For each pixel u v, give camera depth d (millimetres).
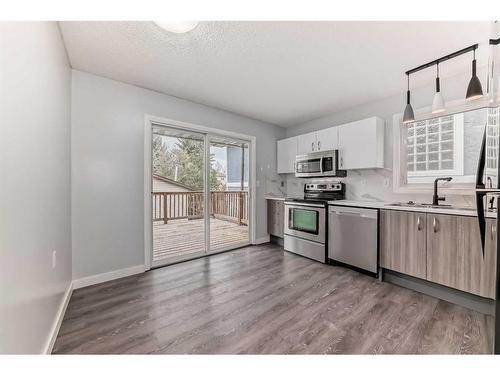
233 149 3959
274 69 2332
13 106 960
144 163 2795
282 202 3957
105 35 1801
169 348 1432
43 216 1360
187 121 3166
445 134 2635
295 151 4039
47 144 1459
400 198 2945
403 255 2312
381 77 2504
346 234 2830
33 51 1198
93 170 2432
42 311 1312
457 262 1950
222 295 2152
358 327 1653
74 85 2316
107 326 1665
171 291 2238
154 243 3428
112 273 2539
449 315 1822
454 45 1914
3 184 869
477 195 1262
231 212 4109
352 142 3180
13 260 949
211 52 2037
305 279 2535
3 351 861
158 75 2467
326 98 3113
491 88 1151
